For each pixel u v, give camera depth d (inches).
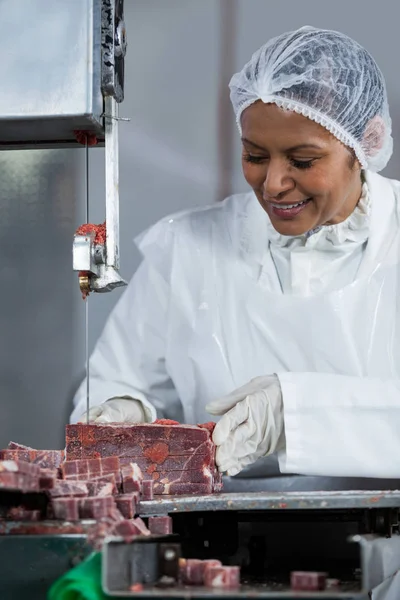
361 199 111.7
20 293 172.6
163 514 79.4
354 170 105.4
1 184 172.2
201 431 93.0
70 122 86.1
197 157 169.2
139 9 168.4
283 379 103.0
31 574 68.4
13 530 69.0
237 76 102.5
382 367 113.1
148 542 68.9
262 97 98.0
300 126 97.7
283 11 165.0
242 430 99.2
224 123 168.2
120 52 87.2
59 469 81.5
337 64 100.0
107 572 60.5
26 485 66.4
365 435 100.8
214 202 169.0
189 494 92.2
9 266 172.6
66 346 171.8
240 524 87.7
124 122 169.8
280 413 102.1
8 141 95.1
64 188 171.3
